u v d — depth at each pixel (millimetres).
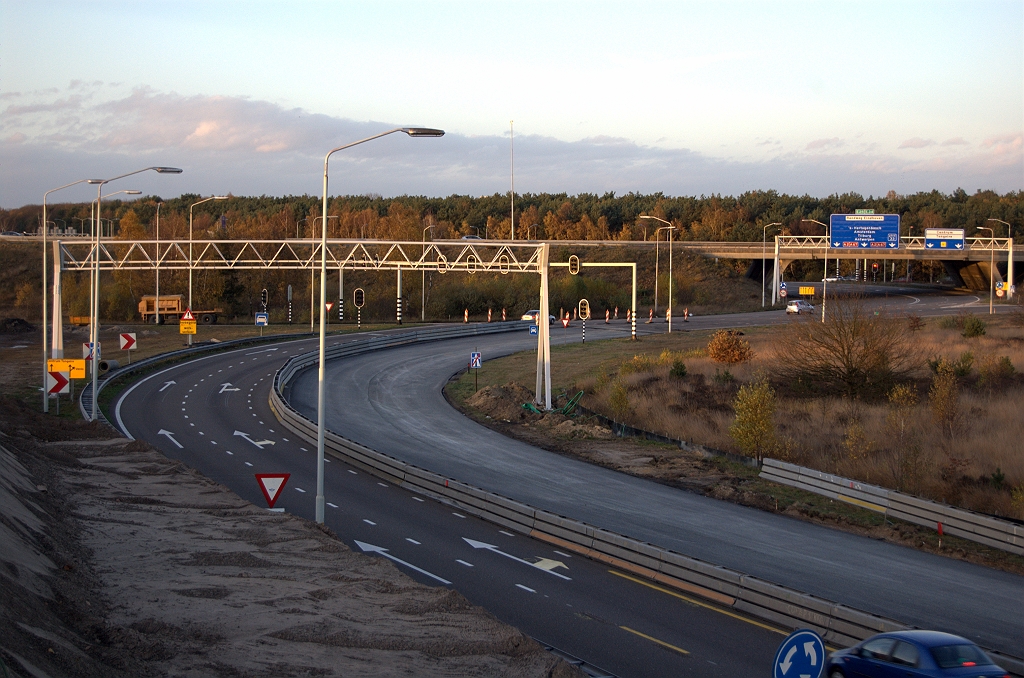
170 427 38469
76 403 42438
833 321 43156
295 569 17406
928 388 41625
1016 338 54375
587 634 16000
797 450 32281
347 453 32406
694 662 14719
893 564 20562
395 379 54094
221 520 20969
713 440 35312
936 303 94688
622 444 35875
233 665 11688
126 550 17453
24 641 9828
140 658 11469
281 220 177000
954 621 16781
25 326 81812
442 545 21938
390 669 12273
